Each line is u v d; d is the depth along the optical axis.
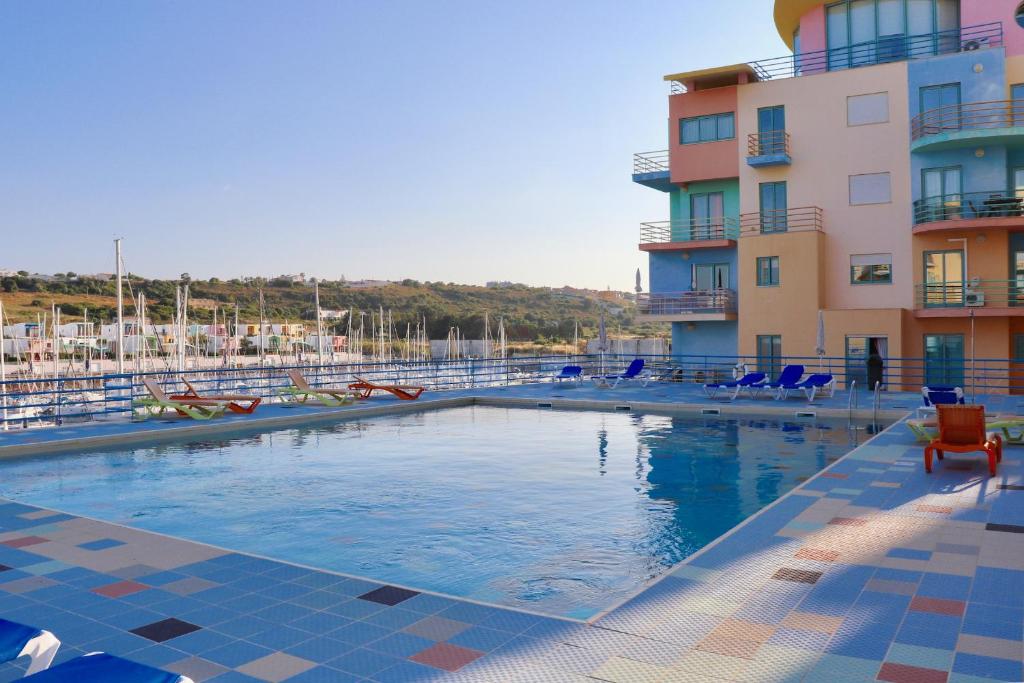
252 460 13.61
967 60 25.78
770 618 5.36
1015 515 8.24
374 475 12.14
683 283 31.39
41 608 5.81
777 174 28.77
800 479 11.49
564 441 15.66
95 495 10.77
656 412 20.62
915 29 28.05
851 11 29.02
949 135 24.81
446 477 11.94
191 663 4.79
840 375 26.22
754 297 28.11
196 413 18.41
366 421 19.36
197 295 145.62
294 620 5.50
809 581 6.13
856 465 11.45
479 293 188.25
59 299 122.81
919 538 7.38
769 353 27.94
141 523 9.19
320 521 9.22
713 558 6.79
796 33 31.83
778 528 7.81
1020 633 5.04
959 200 25.78
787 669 4.55
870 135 27.30
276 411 20.02
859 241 27.42
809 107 28.25
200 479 11.89
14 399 39.88
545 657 4.79
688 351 31.33
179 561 7.01
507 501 10.24
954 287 25.83
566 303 184.50
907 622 5.25
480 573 7.21
